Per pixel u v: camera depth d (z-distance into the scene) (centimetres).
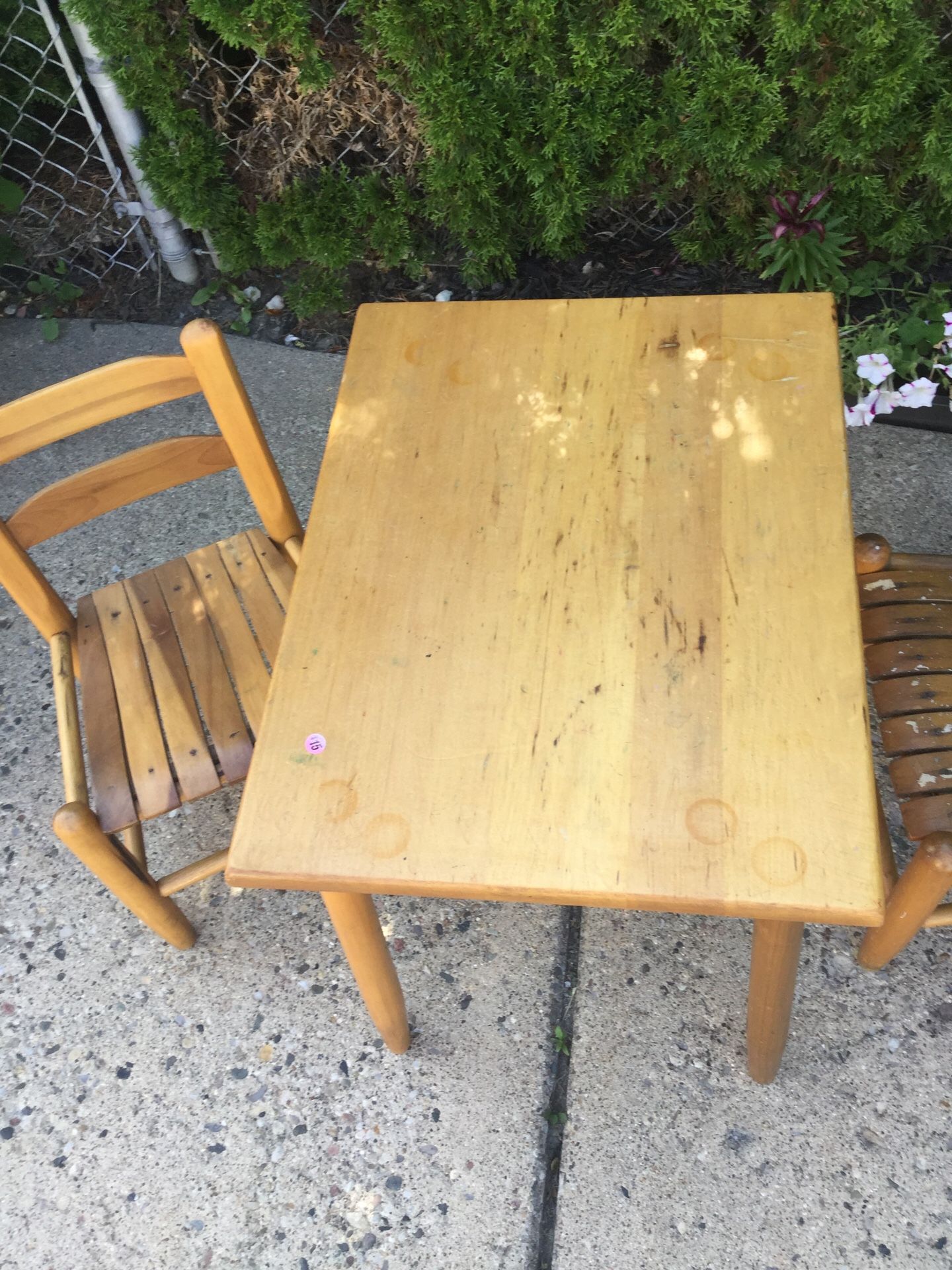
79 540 262
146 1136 179
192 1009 192
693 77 239
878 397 216
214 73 258
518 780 117
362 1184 172
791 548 133
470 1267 163
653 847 111
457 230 273
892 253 265
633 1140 172
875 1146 168
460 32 236
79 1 238
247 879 116
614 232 298
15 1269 168
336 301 295
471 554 138
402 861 113
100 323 308
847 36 223
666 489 141
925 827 145
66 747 166
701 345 157
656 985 187
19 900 207
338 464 151
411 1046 185
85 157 307
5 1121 182
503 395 156
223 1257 167
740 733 117
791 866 108
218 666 172
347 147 270
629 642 127
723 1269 160
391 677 128
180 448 171
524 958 193
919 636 165
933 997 182
